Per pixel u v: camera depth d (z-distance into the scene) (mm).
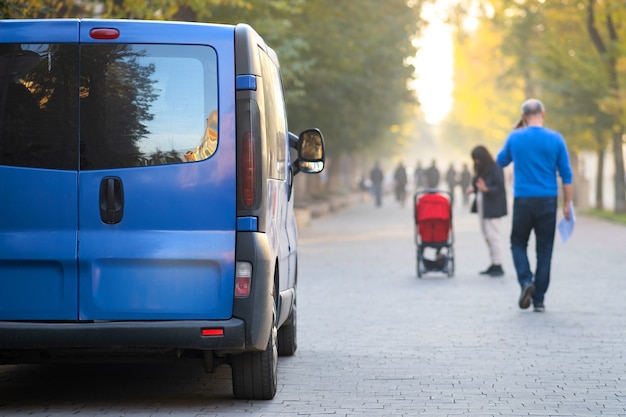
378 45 59656
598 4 69000
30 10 21125
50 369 16453
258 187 12914
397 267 35688
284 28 41000
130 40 12867
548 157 22703
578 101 71875
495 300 25422
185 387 14914
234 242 12883
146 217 12844
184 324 12742
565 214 22844
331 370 16172
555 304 24438
